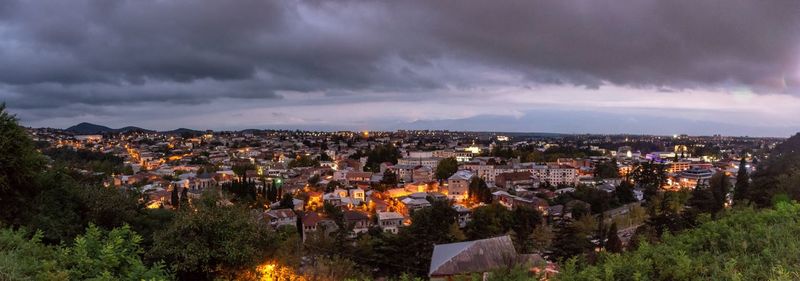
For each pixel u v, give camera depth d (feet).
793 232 29.07
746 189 175.42
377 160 580.30
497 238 84.17
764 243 27.73
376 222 251.60
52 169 78.33
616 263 26.89
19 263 29.25
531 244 159.74
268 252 70.74
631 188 326.85
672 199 242.37
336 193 322.75
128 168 469.16
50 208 69.72
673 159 640.99
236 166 509.35
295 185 369.71
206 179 397.60
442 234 143.33
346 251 138.51
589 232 185.16
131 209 79.77
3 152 63.82
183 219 61.72
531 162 529.45
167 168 510.58
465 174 361.51
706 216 36.01
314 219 219.00
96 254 37.81
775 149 339.77
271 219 220.43
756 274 23.93
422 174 446.60
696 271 25.08
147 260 61.26
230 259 61.05
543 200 285.43
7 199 66.18
